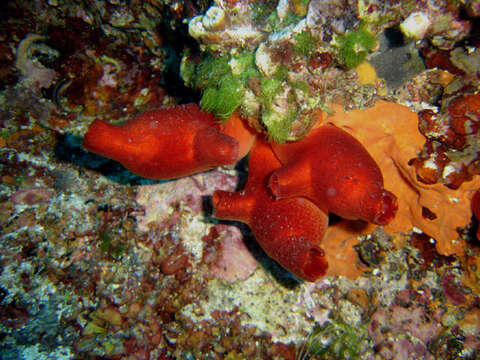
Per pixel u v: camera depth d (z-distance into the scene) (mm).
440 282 228
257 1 188
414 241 227
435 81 194
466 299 225
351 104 199
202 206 261
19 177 272
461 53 185
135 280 251
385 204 162
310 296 252
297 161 177
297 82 179
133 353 242
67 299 246
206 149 177
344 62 185
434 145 198
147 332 245
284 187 170
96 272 251
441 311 233
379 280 241
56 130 298
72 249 254
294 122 182
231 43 195
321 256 164
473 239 209
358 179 162
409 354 241
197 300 250
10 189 267
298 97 180
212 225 258
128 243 258
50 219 259
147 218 261
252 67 190
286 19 184
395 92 203
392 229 226
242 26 190
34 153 284
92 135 174
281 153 196
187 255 252
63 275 248
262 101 186
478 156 189
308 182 175
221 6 188
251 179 203
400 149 203
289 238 174
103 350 240
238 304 250
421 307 236
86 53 290
